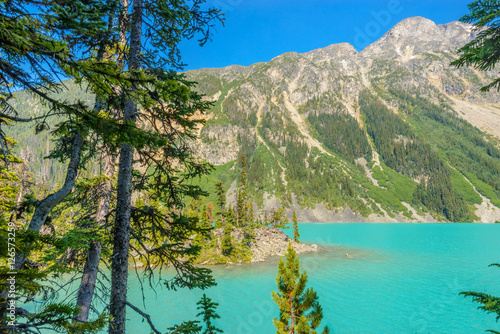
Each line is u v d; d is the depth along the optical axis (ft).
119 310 21.45
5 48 10.26
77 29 10.74
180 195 28.12
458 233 422.82
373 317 107.86
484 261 215.72
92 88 12.62
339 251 252.42
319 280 158.10
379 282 154.61
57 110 11.72
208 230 26.30
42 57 10.53
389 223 650.43
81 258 29.01
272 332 91.66
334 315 109.70
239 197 256.52
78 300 27.37
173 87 12.82
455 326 100.99
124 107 24.18
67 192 22.22
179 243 24.67
